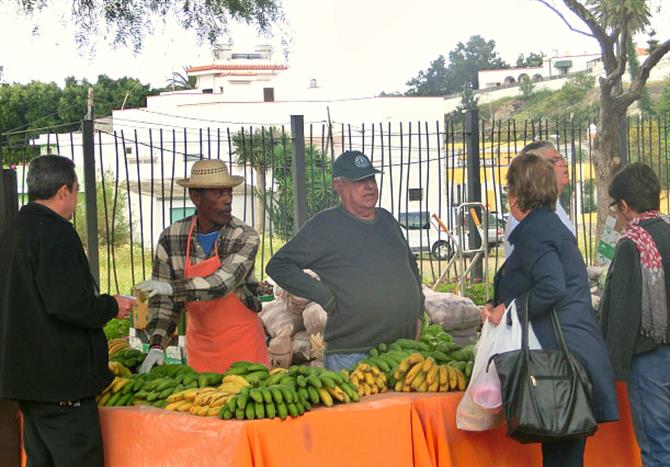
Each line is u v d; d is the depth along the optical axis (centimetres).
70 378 488
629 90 1555
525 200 499
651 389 534
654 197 547
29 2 855
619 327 531
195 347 603
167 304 600
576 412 477
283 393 475
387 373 546
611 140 1542
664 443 534
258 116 4619
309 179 2112
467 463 528
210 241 586
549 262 485
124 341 689
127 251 2602
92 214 1158
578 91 5675
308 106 4647
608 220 704
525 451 548
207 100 4725
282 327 823
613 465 575
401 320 586
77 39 873
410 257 616
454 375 534
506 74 8381
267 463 466
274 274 581
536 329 494
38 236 483
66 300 476
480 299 1135
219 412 475
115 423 512
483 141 1303
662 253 532
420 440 509
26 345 483
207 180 571
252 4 908
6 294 488
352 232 577
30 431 508
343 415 488
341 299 576
